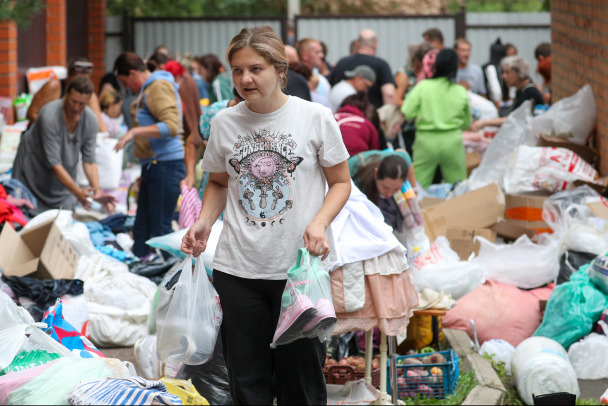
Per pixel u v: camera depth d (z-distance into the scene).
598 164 12.39
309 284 5.34
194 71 22.02
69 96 11.70
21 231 10.04
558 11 14.89
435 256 9.65
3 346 5.88
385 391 7.30
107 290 9.27
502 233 11.34
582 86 13.25
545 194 11.73
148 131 11.05
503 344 8.85
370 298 6.91
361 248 6.77
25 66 19.12
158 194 11.46
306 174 5.58
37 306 8.48
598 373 8.27
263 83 5.36
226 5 38.75
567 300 8.74
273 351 5.87
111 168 15.57
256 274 5.62
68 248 9.58
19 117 17.42
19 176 12.15
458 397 7.71
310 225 5.43
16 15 10.66
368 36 16.81
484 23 28.34
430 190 13.74
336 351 8.51
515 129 12.93
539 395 7.32
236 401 5.82
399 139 16.27
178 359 5.76
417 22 27.91
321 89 17.53
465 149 16.47
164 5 37.94
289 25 30.06
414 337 8.84
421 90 15.06
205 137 9.65
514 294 9.49
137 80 11.73
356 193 7.12
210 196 5.90
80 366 5.31
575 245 9.89
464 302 9.36
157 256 11.41
